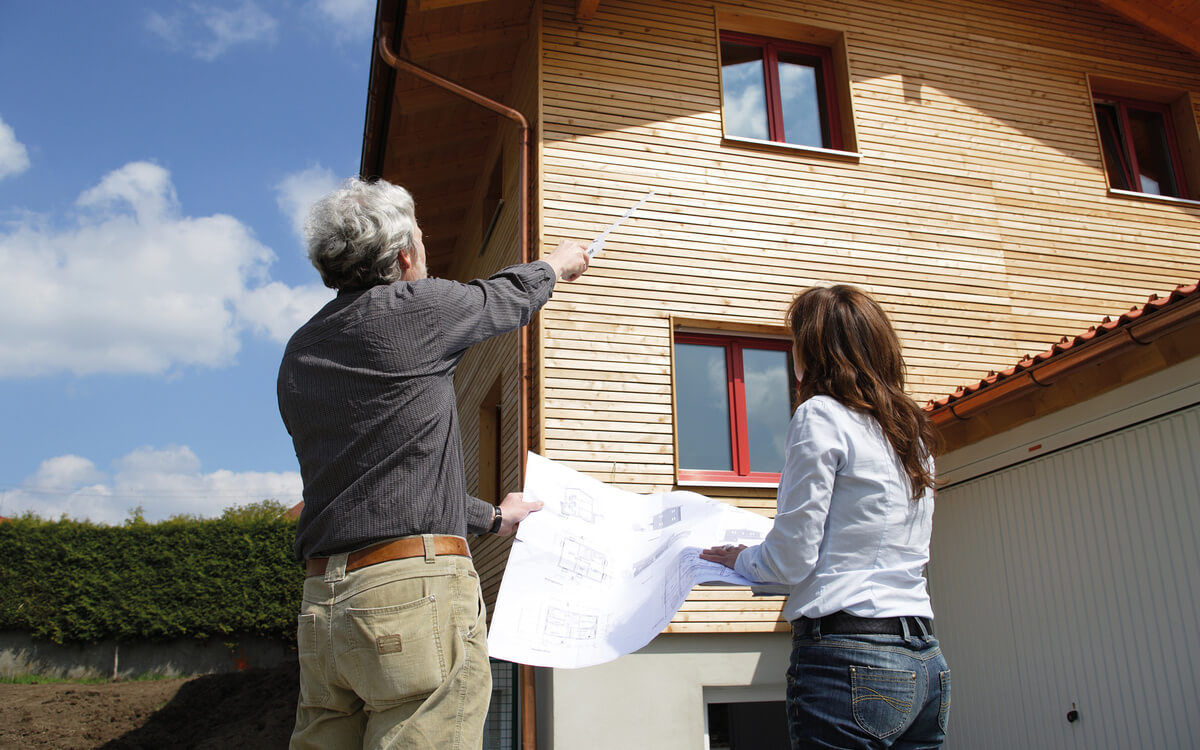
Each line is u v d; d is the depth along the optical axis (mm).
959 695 6766
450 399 1999
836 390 2215
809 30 9078
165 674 18328
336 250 2035
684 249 7902
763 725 7777
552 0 8242
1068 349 5516
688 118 8305
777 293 8039
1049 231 9156
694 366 7816
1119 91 10250
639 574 2898
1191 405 4977
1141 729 5152
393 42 8633
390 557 1790
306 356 1958
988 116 9352
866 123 8883
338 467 1848
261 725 13109
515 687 7152
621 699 6520
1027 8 9914
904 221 8664
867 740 1903
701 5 8688
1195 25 9977
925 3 9500
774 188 8367
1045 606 5961
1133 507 5316
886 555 2066
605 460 7148
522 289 2180
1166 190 10203
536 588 2811
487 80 9531
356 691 1772
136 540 18656
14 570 18062
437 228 12766
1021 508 6250
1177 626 4961
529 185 7996
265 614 18656
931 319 8477
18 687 15102
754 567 2217
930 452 2252
